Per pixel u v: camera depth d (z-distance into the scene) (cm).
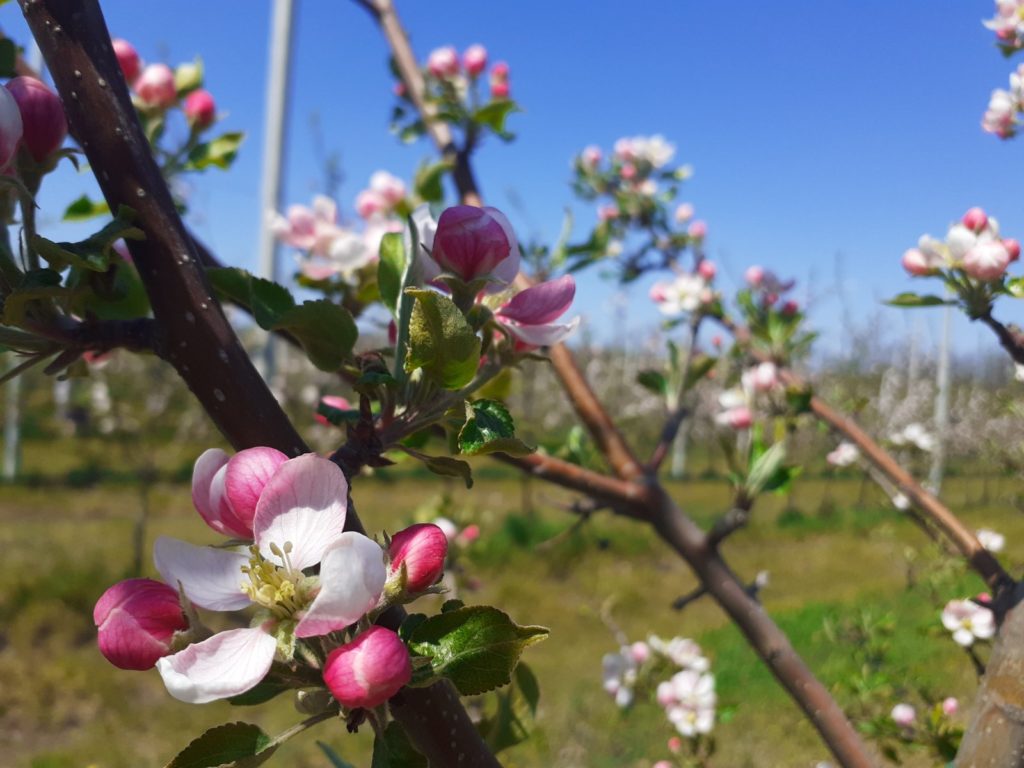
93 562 212
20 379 333
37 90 19
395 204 42
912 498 39
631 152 79
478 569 223
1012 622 24
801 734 108
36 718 139
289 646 15
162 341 17
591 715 128
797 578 225
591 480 37
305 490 16
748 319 59
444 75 54
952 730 44
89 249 16
